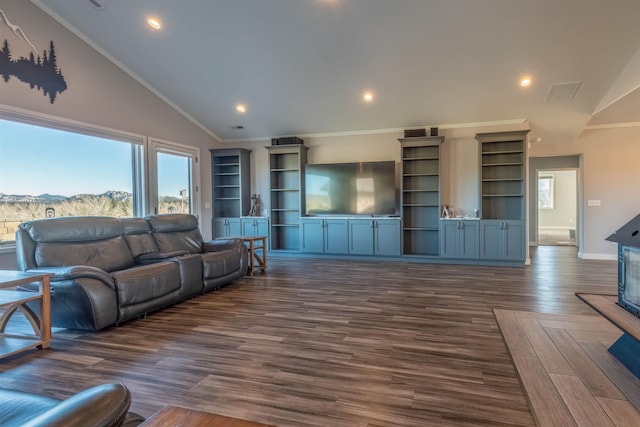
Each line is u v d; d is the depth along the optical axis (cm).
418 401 194
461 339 279
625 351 232
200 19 421
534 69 461
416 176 649
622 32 388
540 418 174
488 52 436
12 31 387
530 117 582
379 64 479
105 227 395
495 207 619
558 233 1138
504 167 611
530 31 397
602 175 652
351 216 672
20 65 394
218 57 489
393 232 638
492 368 231
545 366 228
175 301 378
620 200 644
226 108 629
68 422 84
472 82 500
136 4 406
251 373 228
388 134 672
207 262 425
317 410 187
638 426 167
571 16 372
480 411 184
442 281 481
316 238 683
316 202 695
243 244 509
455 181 632
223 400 197
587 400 189
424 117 613
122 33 455
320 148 715
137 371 232
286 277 517
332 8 391
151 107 573
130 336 294
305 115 637
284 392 204
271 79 534
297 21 413
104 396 96
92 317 295
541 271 543
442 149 638
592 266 583
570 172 1224
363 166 664
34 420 85
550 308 354
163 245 459
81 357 254
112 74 504
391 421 177
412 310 354
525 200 573
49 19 423
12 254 396
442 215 626
